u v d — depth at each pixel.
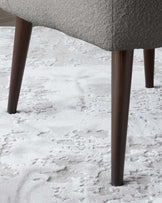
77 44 1.77
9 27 1.97
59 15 0.91
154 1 0.83
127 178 0.96
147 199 0.89
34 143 1.08
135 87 1.39
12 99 1.21
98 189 0.92
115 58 0.89
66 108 1.26
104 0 0.81
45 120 1.19
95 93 1.35
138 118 1.20
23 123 1.18
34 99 1.31
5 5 1.07
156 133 1.13
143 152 1.05
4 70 1.51
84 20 0.86
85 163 1.01
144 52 1.35
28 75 1.47
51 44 1.77
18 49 1.17
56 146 1.07
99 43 0.86
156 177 0.96
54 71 1.50
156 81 1.44
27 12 1.00
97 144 1.08
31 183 0.94
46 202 0.88
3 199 0.89
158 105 1.28
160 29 0.86
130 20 0.83
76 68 1.54
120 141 0.92
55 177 0.96
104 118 1.20
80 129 1.15
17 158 1.02
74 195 0.90
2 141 1.09
